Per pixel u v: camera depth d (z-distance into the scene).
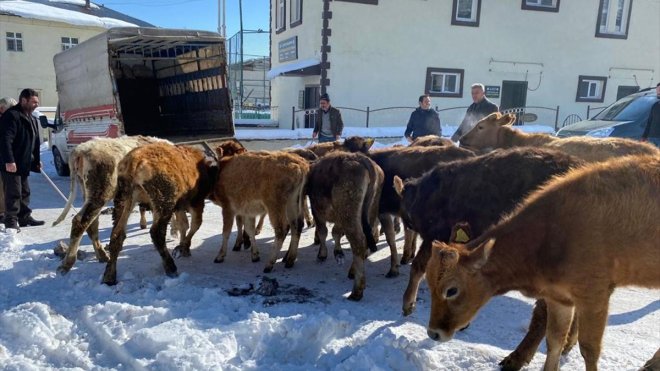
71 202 6.36
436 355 3.91
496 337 4.39
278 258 6.67
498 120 7.77
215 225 8.52
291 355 3.99
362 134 16.91
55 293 5.23
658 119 9.05
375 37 18.23
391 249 6.00
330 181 5.54
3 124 7.43
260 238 7.75
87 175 5.79
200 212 6.45
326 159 5.79
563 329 3.51
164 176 5.57
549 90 20.45
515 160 4.58
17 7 30.53
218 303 4.87
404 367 3.73
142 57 12.59
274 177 5.91
